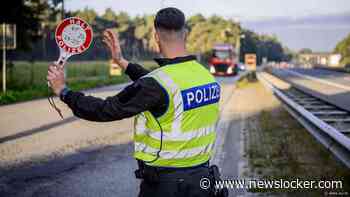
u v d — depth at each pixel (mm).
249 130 13539
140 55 177125
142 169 3285
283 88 30328
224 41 154125
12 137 12656
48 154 10547
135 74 4176
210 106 3365
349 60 177875
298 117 14164
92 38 3242
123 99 3010
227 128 14055
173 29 3271
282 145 10953
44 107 20359
